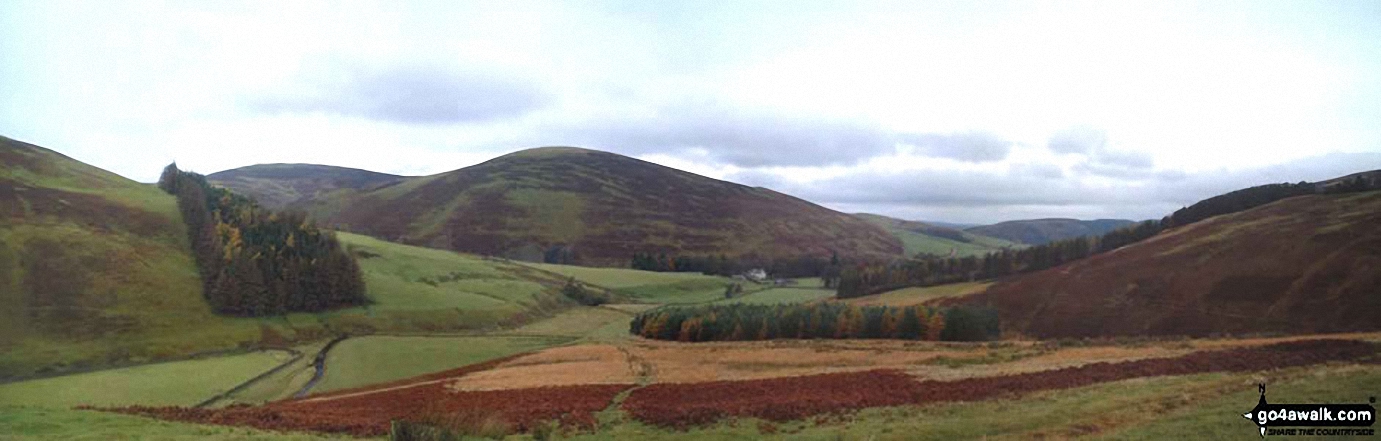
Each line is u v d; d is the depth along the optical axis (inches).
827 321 4453.7
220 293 4864.7
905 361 2593.5
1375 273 4121.6
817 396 1765.5
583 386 2281.0
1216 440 978.1
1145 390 1438.2
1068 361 2085.4
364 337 5007.4
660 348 3735.2
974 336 4180.6
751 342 3941.9
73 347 3804.1
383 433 1441.9
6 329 3737.7
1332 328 3855.8
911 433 1253.7
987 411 1405.0
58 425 1320.1
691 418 1563.7
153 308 4527.6
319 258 5708.7
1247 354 1844.2
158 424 1402.6
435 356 4279.0
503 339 5157.5
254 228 6097.4
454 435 1227.2
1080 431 1141.1
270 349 4490.7
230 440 1248.8
